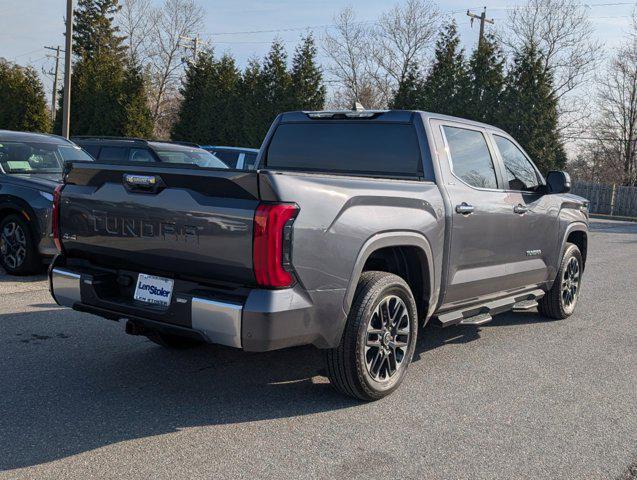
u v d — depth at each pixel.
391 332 4.52
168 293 3.97
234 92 34.59
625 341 6.52
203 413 4.15
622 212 38.72
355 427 4.04
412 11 49.97
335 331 4.02
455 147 5.29
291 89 32.72
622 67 46.97
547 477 3.51
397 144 5.13
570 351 6.05
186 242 3.81
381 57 51.31
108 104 32.00
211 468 3.41
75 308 4.43
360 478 3.38
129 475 3.29
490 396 4.73
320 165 5.47
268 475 3.36
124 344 5.56
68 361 5.05
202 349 5.52
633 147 47.25
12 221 8.16
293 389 4.66
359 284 4.27
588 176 49.56
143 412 4.12
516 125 31.66
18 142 9.12
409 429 4.05
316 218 3.77
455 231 5.02
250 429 3.93
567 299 7.43
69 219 4.43
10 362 4.96
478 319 5.45
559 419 4.34
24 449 3.53
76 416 4.01
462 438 3.96
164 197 3.89
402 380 4.66
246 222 3.59
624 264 12.88
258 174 3.57
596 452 3.85
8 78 32.00
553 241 6.68
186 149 12.55
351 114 5.36
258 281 3.62
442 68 34.44
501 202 5.63
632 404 4.69
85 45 66.50
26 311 6.49
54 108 65.56
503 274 5.83
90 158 9.91
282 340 3.71
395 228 4.35
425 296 4.85
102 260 4.38
